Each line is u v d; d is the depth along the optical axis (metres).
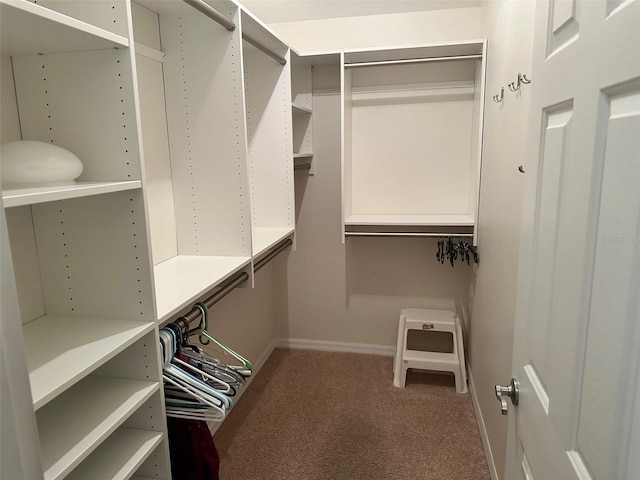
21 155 0.94
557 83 0.81
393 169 2.96
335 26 2.80
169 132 1.81
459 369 2.71
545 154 0.88
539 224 0.91
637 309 0.52
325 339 3.31
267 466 2.08
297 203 3.14
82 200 1.14
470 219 2.72
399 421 2.43
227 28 1.66
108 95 1.07
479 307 2.47
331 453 2.17
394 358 3.17
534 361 0.93
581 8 0.70
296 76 2.92
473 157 2.70
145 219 1.11
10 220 1.11
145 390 1.14
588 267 0.66
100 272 1.17
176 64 1.76
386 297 3.15
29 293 1.17
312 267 3.22
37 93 1.10
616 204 0.58
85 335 1.08
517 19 1.64
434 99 2.83
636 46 0.53
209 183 1.82
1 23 0.84
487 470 2.05
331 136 2.99
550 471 0.81
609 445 0.59
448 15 2.67
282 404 2.59
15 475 0.60
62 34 0.92
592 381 0.65
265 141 2.36
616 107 0.59
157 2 1.60
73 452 0.90
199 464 1.39
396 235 2.70
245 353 2.79
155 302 1.16
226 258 1.83
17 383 0.60
